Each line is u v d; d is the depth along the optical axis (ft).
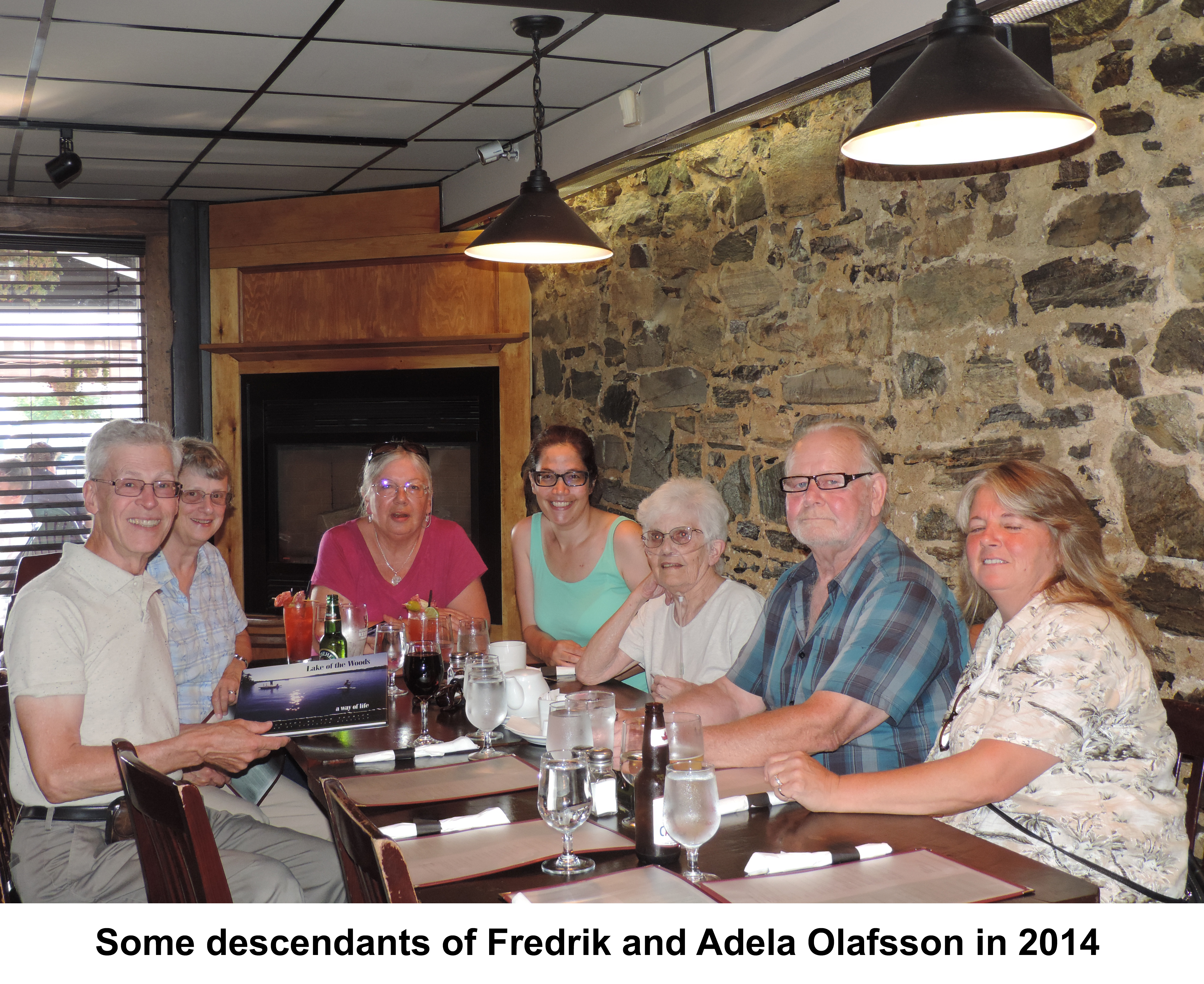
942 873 4.72
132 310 18.34
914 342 9.77
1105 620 5.78
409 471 11.39
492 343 17.08
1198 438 7.31
